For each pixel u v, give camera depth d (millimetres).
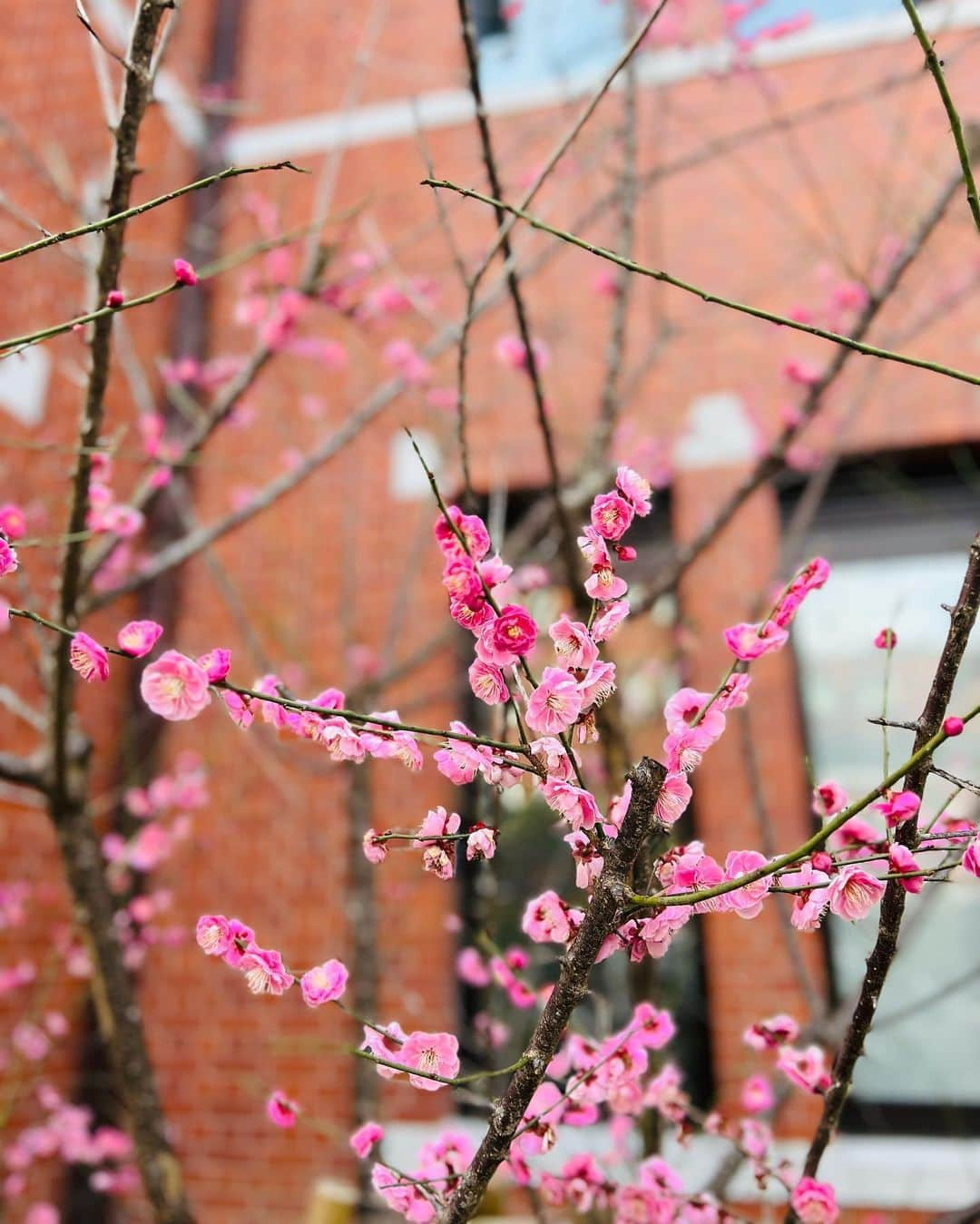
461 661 3975
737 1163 1909
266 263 3223
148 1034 3826
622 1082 1217
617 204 3070
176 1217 1896
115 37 4062
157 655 4219
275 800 3979
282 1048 3695
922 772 932
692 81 4297
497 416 4176
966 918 3363
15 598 3020
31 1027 3309
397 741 997
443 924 3666
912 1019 3322
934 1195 3086
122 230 1498
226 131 4859
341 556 4250
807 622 3822
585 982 931
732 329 4090
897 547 3861
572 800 927
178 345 4504
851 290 3088
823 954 3402
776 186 4172
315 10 4969
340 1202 2775
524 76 4449
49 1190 3523
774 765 3613
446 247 4344
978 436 3711
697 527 3939
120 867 3330
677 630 3764
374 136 4641
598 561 971
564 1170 1380
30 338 1048
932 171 3672
